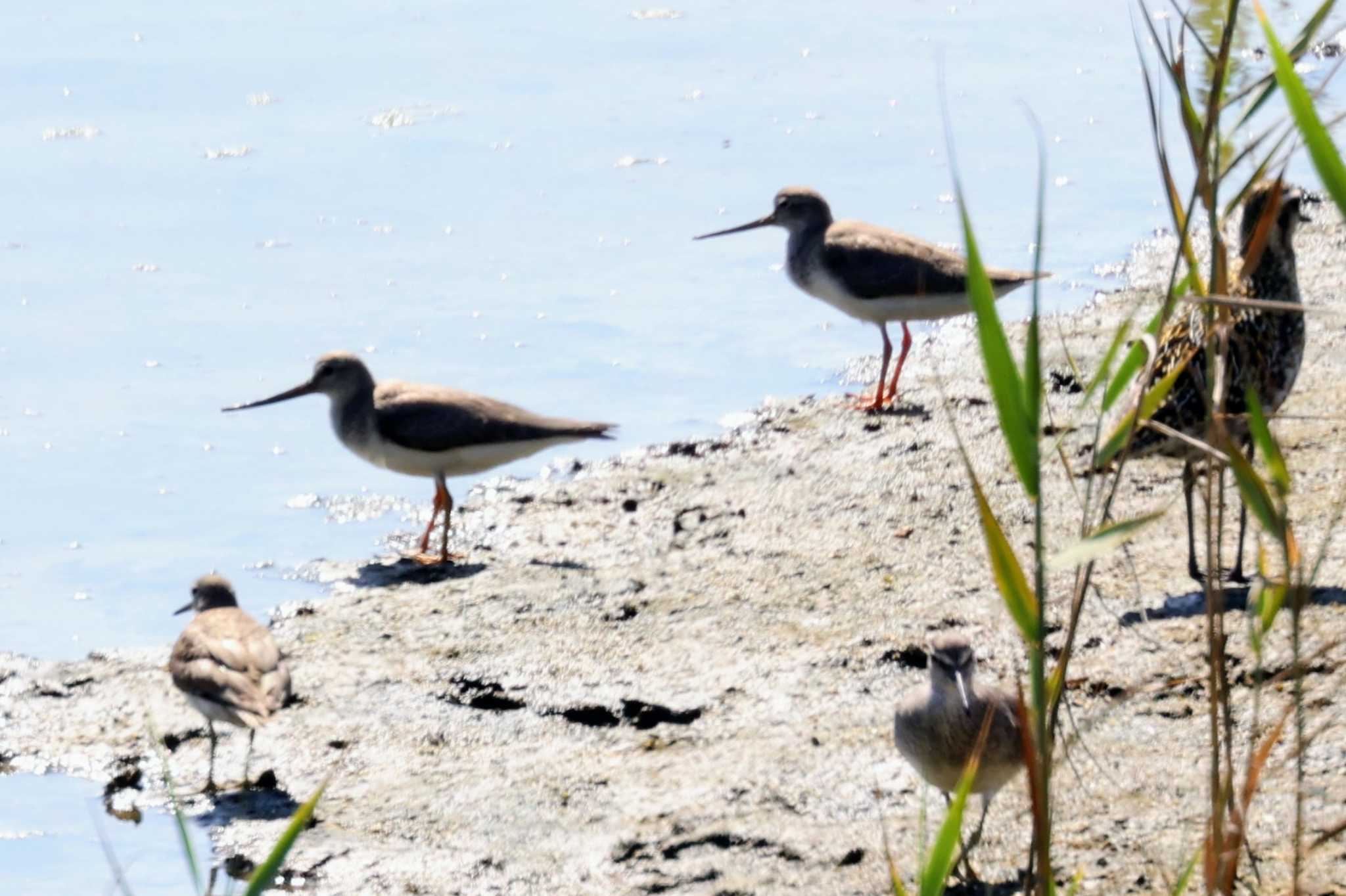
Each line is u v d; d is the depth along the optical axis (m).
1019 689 7.20
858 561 13.91
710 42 28.59
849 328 19.59
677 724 11.66
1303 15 26.06
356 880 10.11
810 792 10.59
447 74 26.83
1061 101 25.69
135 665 13.04
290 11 29.77
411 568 14.61
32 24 28.48
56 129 24.27
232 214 22.00
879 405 17.33
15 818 11.12
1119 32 28.80
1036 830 6.99
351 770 11.40
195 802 11.16
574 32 29.02
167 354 18.56
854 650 12.37
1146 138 24.31
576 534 15.11
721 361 18.61
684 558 14.36
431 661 12.78
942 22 29.66
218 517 15.66
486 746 11.59
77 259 20.73
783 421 17.20
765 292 20.42
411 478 16.55
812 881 9.67
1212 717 7.55
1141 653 11.57
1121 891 9.15
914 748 9.50
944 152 23.89
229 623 11.52
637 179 23.20
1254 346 11.41
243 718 10.86
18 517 15.55
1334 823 9.45
